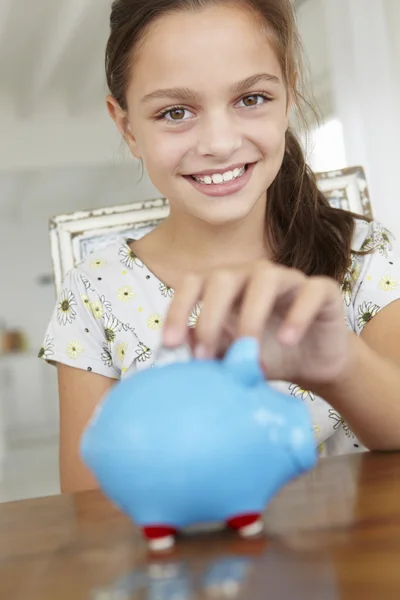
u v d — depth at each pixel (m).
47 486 3.69
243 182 1.04
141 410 0.47
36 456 4.52
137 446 0.46
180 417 0.47
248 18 0.99
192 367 0.50
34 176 9.40
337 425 1.22
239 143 1.00
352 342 0.74
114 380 1.30
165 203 1.49
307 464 0.49
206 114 1.00
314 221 1.23
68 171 9.33
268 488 0.48
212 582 0.41
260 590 0.39
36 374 7.47
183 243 1.28
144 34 1.00
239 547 0.47
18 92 7.56
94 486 1.12
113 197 10.30
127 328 1.28
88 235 1.47
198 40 0.97
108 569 0.46
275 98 1.02
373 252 1.24
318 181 1.49
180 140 1.01
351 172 1.49
